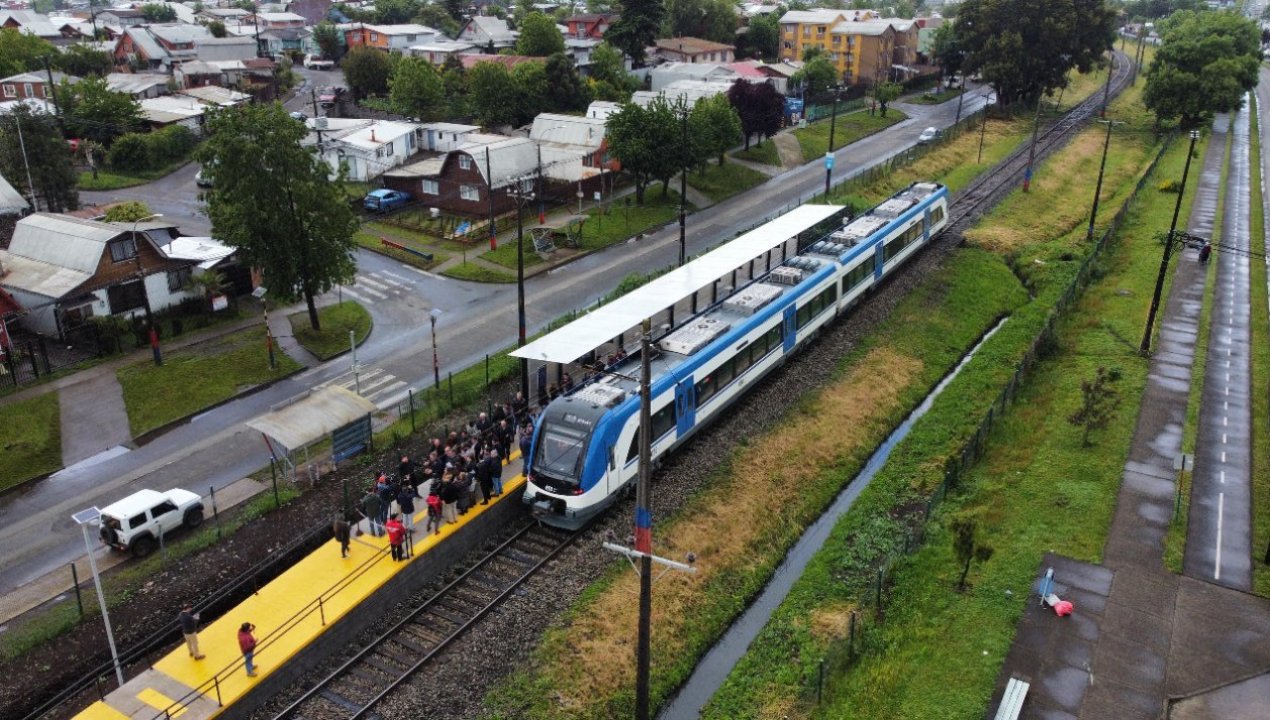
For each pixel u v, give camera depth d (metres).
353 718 22.12
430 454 32.16
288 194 44.16
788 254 57.12
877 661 24.05
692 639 25.80
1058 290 52.28
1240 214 66.44
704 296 51.22
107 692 23.33
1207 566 26.86
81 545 29.75
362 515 30.16
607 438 29.36
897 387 41.94
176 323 47.06
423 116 95.69
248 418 38.75
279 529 30.12
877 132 100.00
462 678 23.58
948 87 128.50
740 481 33.38
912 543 29.08
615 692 23.56
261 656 23.06
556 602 26.52
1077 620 24.66
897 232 53.03
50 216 51.41
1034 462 33.56
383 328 48.81
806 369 42.62
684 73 107.12
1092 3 101.44
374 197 69.44
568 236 61.59
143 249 48.31
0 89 96.19
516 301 52.19
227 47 125.56
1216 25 115.50
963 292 52.50
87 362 43.53
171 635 25.41
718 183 77.75
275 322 49.19
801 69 113.00
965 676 22.88
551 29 113.62
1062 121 102.38
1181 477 30.03
